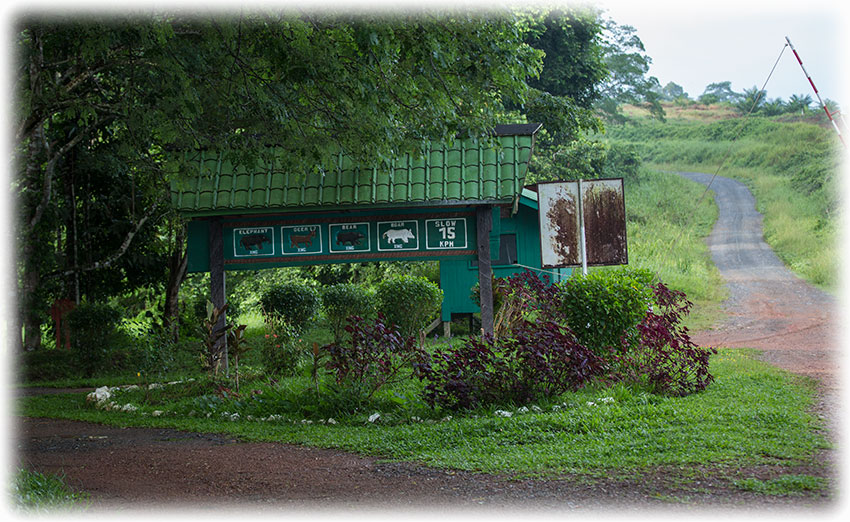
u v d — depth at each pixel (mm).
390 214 12531
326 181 12352
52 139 19312
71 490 6105
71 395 13297
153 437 8930
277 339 14352
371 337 10172
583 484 5809
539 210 14898
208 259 12844
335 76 8750
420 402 9805
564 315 11578
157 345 12336
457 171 12211
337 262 12609
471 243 12422
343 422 9406
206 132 10156
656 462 6273
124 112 9789
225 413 10297
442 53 9133
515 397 9492
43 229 18719
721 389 10320
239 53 8930
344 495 5926
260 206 12328
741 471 5902
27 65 9141
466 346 9875
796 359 13984
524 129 12500
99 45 8047
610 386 10188
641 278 14812
